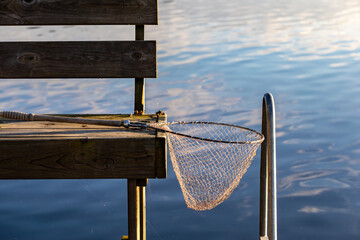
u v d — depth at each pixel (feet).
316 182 21.81
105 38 51.21
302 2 81.20
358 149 24.88
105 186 22.18
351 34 55.01
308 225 18.84
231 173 12.10
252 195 21.07
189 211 19.98
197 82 36.65
